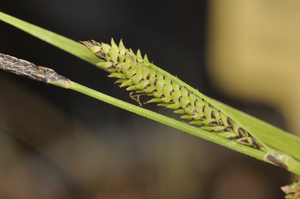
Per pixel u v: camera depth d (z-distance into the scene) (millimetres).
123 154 214
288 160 124
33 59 194
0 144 186
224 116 125
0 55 121
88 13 208
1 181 186
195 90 124
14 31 188
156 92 125
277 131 138
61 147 203
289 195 125
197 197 207
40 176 196
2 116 188
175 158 217
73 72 206
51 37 137
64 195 198
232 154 220
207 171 215
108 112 218
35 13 195
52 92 204
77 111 211
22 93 195
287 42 212
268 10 214
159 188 208
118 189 204
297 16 207
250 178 210
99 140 213
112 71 125
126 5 218
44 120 200
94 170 206
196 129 125
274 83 220
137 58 124
